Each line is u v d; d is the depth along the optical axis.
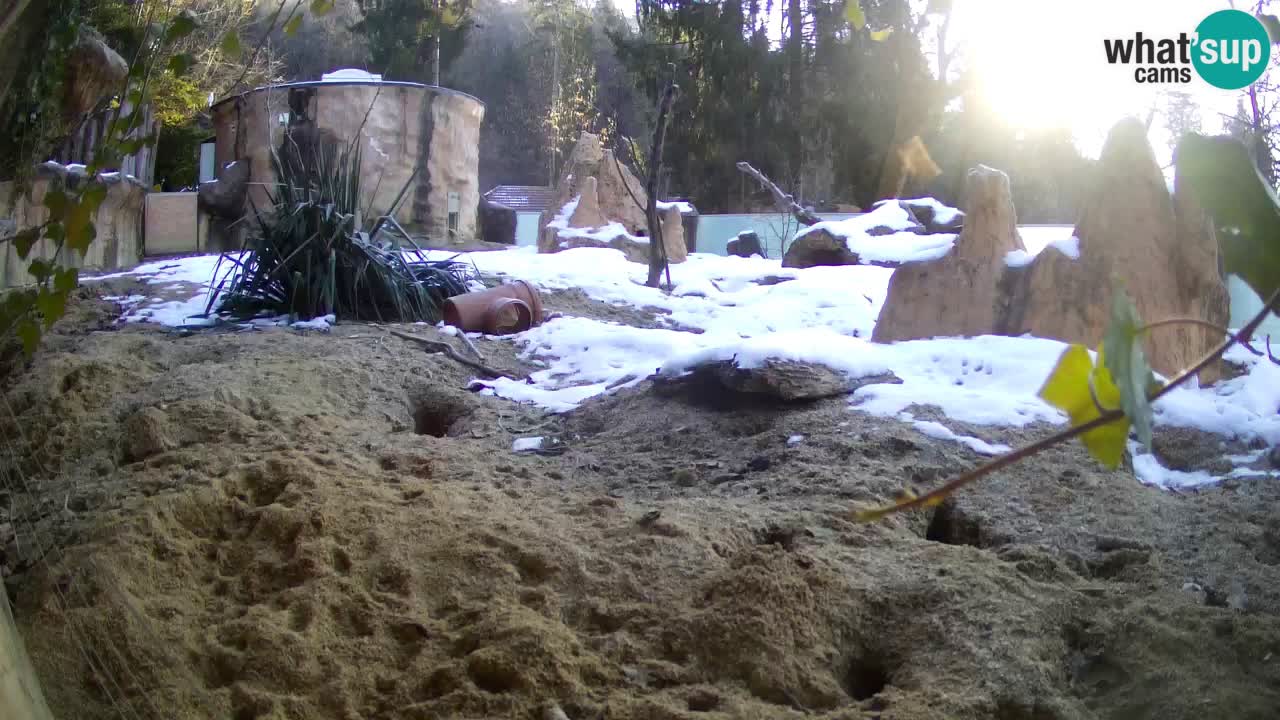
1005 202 7.03
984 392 5.70
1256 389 6.02
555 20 35.50
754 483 4.87
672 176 22.41
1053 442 0.97
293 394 6.55
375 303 9.56
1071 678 3.21
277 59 27.55
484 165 36.53
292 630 3.40
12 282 9.23
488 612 3.49
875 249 13.77
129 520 4.10
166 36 3.63
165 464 5.01
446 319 9.27
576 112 34.84
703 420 5.81
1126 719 3.01
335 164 10.64
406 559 3.85
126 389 6.64
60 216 3.31
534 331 9.11
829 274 12.70
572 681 3.11
